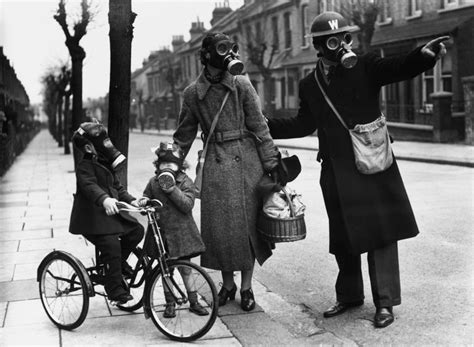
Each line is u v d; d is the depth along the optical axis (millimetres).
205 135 4285
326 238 6742
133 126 40031
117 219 3906
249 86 4195
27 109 36750
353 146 3795
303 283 5051
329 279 5141
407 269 5219
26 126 34875
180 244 3906
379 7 18609
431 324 3859
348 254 4086
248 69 21688
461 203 8508
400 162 14852
